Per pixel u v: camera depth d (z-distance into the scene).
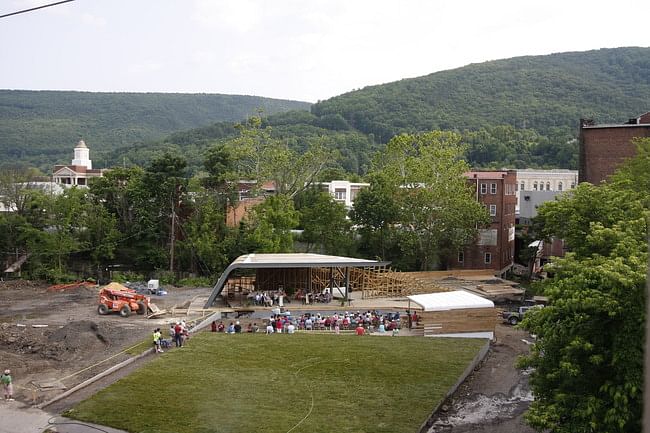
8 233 71.44
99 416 26.41
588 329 20.06
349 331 44.12
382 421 26.34
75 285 63.09
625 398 17.92
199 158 169.88
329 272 60.59
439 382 31.55
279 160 83.38
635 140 56.94
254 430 25.14
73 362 35.38
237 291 60.34
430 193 71.62
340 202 81.88
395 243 77.38
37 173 121.56
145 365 34.12
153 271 74.75
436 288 57.53
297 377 32.19
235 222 80.44
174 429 25.11
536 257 83.94
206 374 32.53
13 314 49.78
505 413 28.48
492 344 41.94
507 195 81.81
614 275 18.84
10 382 28.94
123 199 78.50
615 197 30.95
